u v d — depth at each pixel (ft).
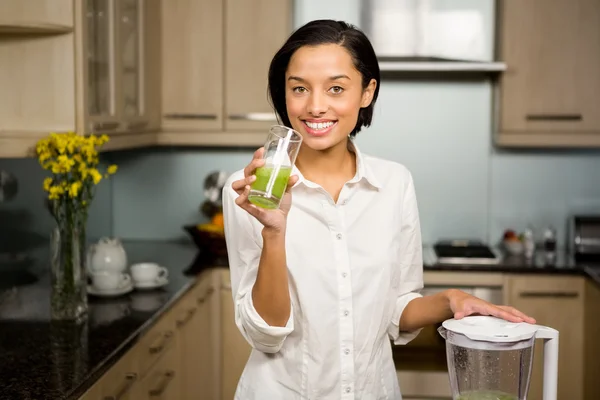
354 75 4.92
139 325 7.99
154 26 12.03
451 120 13.33
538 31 12.09
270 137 4.54
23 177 10.14
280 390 5.31
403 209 5.58
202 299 11.10
